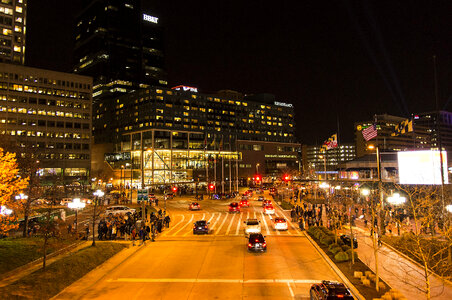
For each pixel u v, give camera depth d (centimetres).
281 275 2336
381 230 3591
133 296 1977
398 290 1950
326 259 2692
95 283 2234
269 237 3769
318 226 4106
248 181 16800
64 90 12862
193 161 15575
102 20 19738
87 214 5844
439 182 3694
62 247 2927
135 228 3712
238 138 17900
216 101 17325
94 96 19300
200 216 5778
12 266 2358
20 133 11769
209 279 2275
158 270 2519
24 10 12862
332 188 6850
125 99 16312
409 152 4141
